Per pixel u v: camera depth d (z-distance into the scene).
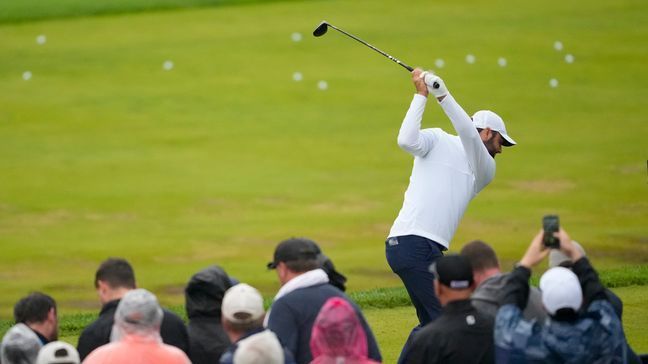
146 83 109.94
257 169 88.50
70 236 74.00
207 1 137.38
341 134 96.94
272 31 125.94
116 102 104.62
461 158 33.97
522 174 86.06
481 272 26.50
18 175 86.69
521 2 137.00
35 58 116.94
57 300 60.38
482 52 117.88
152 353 22.39
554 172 86.12
